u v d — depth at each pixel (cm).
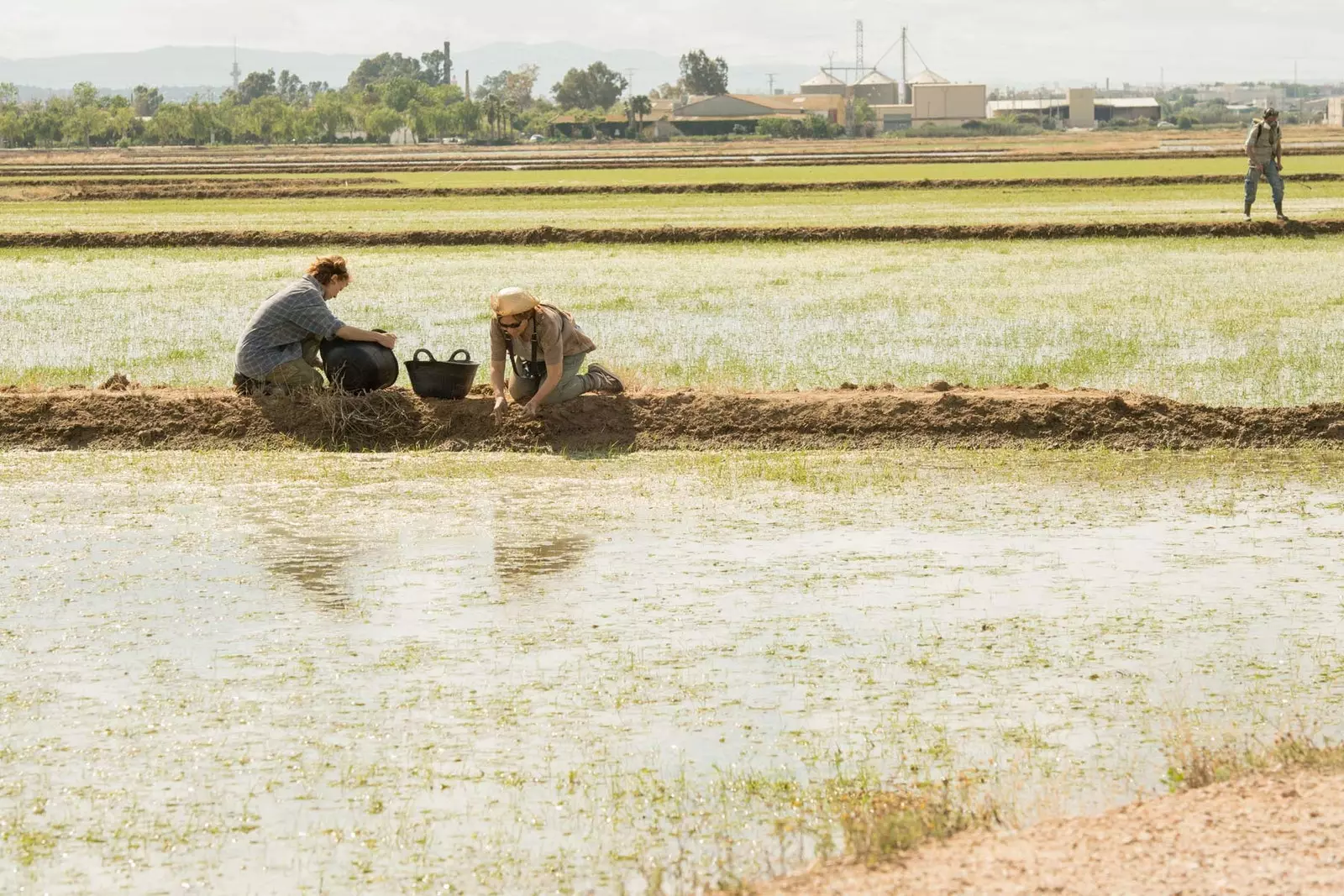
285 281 3994
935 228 5078
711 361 2588
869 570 1419
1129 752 969
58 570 1418
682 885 791
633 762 959
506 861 828
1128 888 718
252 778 938
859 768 945
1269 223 4925
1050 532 1564
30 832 866
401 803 901
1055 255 4469
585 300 3494
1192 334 2838
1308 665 1134
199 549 1501
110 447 2048
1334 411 2044
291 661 1154
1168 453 1972
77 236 5122
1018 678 1112
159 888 803
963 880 743
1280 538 1532
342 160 14938
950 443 2022
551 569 1427
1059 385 2319
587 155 15725
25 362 2650
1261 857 748
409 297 3566
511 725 1023
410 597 1331
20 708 1055
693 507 1686
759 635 1219
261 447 2034
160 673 1126
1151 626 1238
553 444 2023
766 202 7175
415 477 1855
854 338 2855
